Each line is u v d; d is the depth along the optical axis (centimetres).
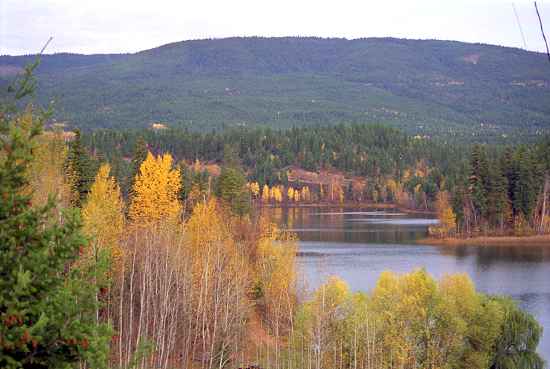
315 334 4409
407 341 4506
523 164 13238
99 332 1408
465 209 13100
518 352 4984
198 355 4597
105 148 19612
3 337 1211
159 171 5684
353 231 13625
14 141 1347
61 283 1368
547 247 11350
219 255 4806
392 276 4931
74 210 1406
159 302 4556
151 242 4638
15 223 1321
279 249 6103
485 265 9219
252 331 5447
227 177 8512
